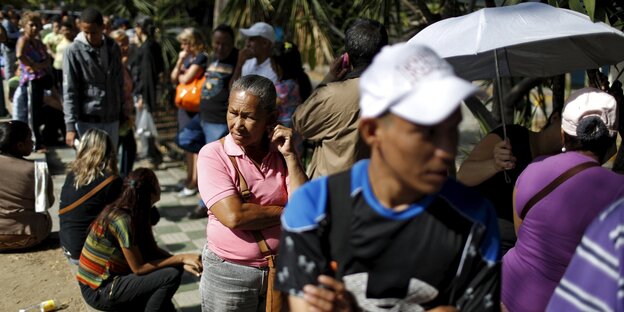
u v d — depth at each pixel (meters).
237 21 6.20
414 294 1.35
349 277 1.35
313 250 1.35
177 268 3.44
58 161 7.22
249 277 2.46
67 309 3.72
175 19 9.40
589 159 2.01
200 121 5.70
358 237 1.32
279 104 4.66
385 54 1.25
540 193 2.04
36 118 7.38
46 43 9.34
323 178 1.38
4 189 4.35
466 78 3.28
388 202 1.30
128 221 3.38
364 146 2.71
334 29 5.93
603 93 2.06
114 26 8.95
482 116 4.15
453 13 4.63
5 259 4.39
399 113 1.16
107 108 5.35
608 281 1.33
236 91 2.36
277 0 6.03
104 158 3.98
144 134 7.17
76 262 4.04
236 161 2.43
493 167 2.61
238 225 2.34
